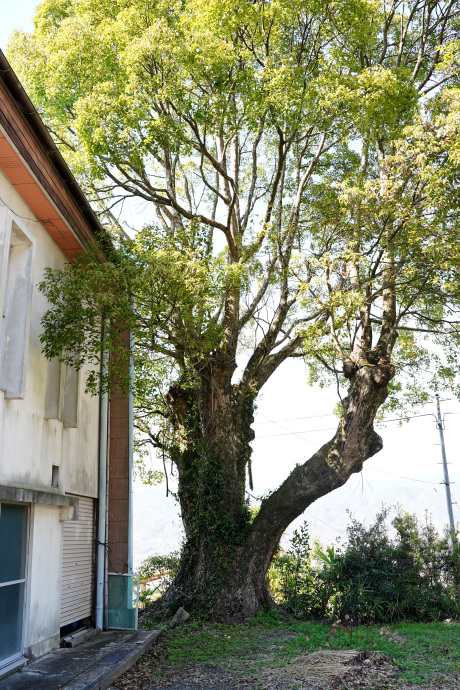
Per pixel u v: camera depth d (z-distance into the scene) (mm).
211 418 14508
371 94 11359
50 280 9992
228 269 11789
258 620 12836
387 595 13742
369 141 12430
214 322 11461
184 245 11461
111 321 10758
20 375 8102
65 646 9648
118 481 13102
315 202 13023
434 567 14219
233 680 8188
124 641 10219
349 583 13930
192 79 11820
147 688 7824
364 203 11602
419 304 15227
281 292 15430
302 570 14711
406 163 11242
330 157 16656
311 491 13438
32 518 8570
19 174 8391
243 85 11430
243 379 15250
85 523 11617
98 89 11859
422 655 9312
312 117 11906
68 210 10141
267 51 11891
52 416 9586
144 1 12086
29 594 8359
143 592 16938
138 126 11695
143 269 10344
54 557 9438
